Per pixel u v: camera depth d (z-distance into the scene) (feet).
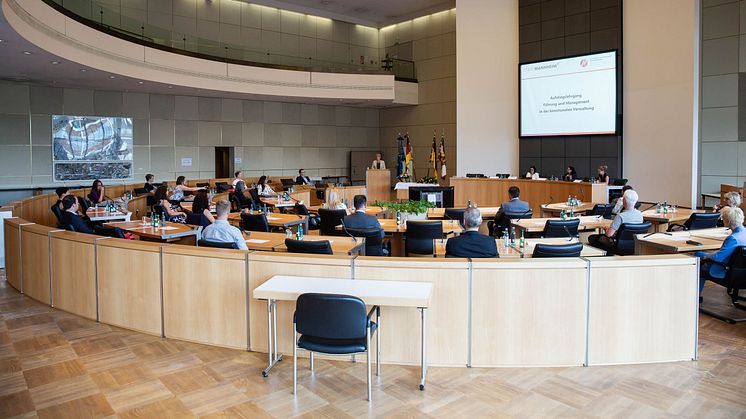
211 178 67.10
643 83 49.29
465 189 53.88
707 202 47.01
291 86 64.13
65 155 55.52
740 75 45.52
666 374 14.47
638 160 49.98
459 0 60.75
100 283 18.99
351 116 80.69
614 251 24.97
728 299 21.71
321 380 14.42
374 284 14.30
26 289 22.84
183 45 53.93
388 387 13.91
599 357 14.99
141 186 54.75
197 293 16.98
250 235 23.40
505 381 14.15
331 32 78.28
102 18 43.65
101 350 16.60
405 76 75.87
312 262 15.44
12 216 28.63
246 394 13.66
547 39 54.90
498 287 14.78
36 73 45.39
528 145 56.90
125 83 52.19
